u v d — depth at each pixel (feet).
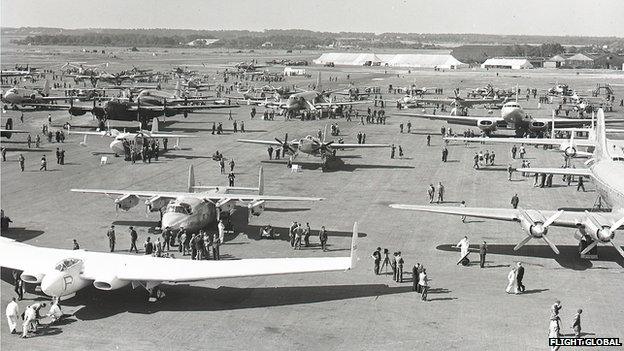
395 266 105.70
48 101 327.06
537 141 201.46
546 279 107.55
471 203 160.15
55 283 87.51
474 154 233.55
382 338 83.56
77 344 80.89
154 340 82.28
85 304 94.79
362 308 94.07
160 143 244.63
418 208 123.95
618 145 191.01
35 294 98.94
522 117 257.96
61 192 166.40
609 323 89.30
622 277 108.88
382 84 549.95
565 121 263.29
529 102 414.21
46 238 127.24
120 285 91.76
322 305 95.30
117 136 211.20
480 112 366.84
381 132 284.41
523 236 133.80
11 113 322.96
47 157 214.28
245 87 489.26
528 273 110.63
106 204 155.63
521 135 269.85
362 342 82.33
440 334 84.94
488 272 110.93
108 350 79.15
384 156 228.43
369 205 158.71
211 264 96.37
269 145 223.51
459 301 97.04
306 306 94.84
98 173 189.88
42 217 143.13
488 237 132.87
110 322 88.12
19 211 147.74
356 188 177.17
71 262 91.56
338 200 163.53
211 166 204.23
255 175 192.34
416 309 93.76
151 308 93.45
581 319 90.63
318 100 335.67
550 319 84.43
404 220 145.28
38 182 177.37
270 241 128.36
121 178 182.91
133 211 150.00
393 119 333.21
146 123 273.75
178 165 204.44
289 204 159.02
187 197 128.67
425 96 437.58
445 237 132.57
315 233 134.41
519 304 96.07
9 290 100.63
